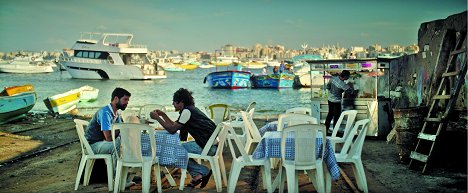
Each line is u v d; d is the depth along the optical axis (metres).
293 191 5.83
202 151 6.66
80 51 68.12
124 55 68.00
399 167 7.83
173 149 6.53
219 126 6.60
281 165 6.13
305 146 5.86
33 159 9.33
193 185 6.79
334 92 11.01
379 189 6.48
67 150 10.40
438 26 9.68
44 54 191.75
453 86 7.78
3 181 7.43
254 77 50.22
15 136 12.49
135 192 6.52
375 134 11.16
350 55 38.47
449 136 7.48
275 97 37.38
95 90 30.92
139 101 33.19
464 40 7.71
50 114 20.16
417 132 7.95
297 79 52.06
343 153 6.69
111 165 6.62
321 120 12.23
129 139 6.23
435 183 6.65
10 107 15.40
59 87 52.31
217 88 49.59
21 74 91.88
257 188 6.78
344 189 6.57
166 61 136.88
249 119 8.74
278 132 6.58
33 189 6.85
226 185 6.98
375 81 11.29
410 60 11.69
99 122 6.82
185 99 6.71
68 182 7.25
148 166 6.24
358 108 11.34
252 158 6.41
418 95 10.85
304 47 70.69
